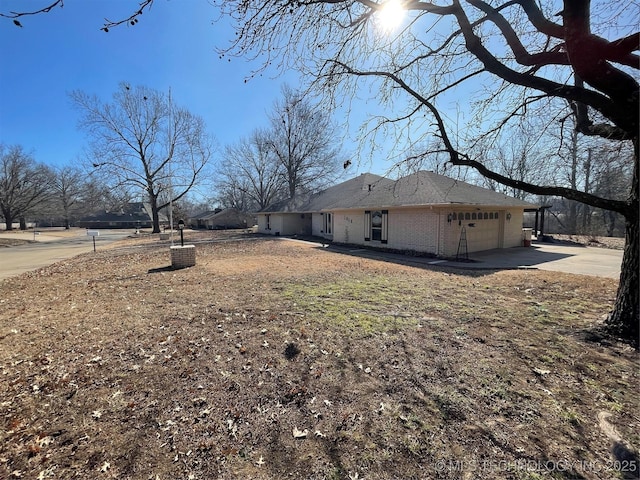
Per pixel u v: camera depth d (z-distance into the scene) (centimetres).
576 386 300
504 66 412
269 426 257
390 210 1509
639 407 265
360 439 239
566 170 1180
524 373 326
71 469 216
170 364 370
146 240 2597
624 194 1755
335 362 364
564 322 478
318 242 2003
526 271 933
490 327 460
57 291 793
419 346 399
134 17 280
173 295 700
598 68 317
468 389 300
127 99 3369
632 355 363
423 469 207
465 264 1091
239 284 798
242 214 4959
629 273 412
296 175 3506
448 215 1255
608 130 463
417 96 485
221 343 426
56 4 229
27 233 4225
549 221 2662
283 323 497
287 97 1322
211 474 210
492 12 402
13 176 4647
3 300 723
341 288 728
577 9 305
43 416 278
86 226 6338
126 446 238
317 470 210
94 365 373
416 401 284
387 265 1084
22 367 375
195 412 278
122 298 690
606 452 216
